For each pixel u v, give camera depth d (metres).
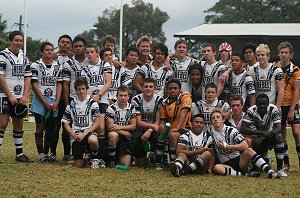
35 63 10.39
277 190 7.90
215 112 9.22
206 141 9.27
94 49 10.23
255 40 41.59
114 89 10.83
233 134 9.16
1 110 10.05
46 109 10.41
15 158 10.61
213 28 43.69
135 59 10.68
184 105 9.76
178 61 10.33
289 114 9.93
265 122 9.46
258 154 9.29
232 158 9.27
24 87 10.12
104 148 10.09
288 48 9.99
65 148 10.66
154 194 7.43
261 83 9.91
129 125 10.04
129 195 7.33
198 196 7.36
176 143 9.68
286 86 10.01
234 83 10.09
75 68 10.30
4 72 9.97
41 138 10.49
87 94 10.00
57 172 9.04
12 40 10.02
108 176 8.80
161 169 9.78
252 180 8.71
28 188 7.62
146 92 9.99
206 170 9.31
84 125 9.84
